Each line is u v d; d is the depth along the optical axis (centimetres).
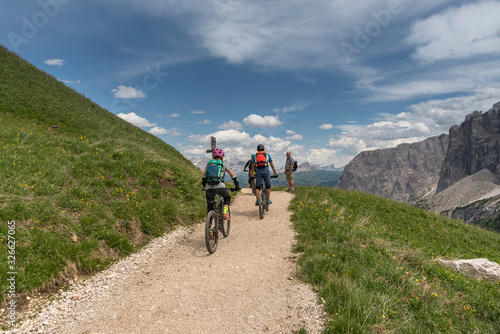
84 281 502
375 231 943
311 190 1636
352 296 409
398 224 1288
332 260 560
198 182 1252
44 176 773
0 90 1762
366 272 522
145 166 1173
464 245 1234
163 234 772
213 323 394
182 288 503
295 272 561
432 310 416
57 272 481
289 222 943
